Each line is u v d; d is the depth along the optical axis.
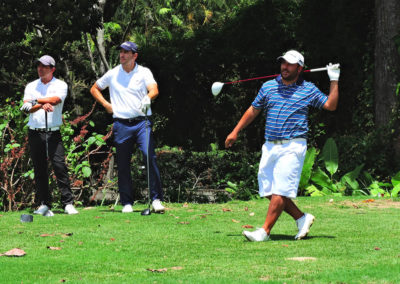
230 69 30.22
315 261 8.65
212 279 7.51
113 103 16.02
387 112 23.22
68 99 27.97
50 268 8.48
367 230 12.00
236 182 23.66
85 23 23.86
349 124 25.75
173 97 31.28
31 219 13.81
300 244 10.30
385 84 23.30
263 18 29.02
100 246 10.34
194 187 23.94
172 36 31.88
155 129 31.75
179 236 11.45
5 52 24.94
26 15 24.45
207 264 8.63
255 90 29.94
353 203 17.70
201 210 16.20
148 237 11.32
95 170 25.33
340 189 21.67
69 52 27.36
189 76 30.83
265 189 11.11
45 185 15.70
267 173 11.09
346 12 25.00
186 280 7.50
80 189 20.44
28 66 25.50
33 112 15.30
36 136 15.54
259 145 30.12
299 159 10.90
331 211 15.55
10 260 9.06
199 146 31.28
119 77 15.88
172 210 16.23
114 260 9.08
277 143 10.94
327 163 22.23
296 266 8.30
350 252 9.37
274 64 29.22
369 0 24.64
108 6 30.02
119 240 10.98
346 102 25.77
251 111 11.48
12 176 18.81
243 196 22.66
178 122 31.44
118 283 7.41
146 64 31.20
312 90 11.02
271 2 29.06
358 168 21.80
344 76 25.92
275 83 11.18
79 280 7.65
